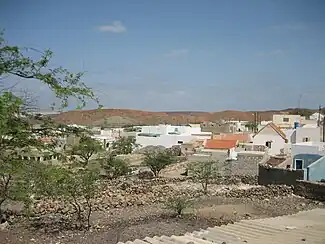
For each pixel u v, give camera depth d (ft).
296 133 218.59
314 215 74.43
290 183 124.57
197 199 109.81
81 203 97.35
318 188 111.96
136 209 97.25
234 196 115.55
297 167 143.74
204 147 191.83
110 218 85.81
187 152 202.28
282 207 99.45
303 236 43.01
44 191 75.00
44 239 67.62
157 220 81.82
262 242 39.83
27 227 76.13
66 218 84.79
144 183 139.44
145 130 304.91
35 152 64.23
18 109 45.19
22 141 56.59
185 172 162.61
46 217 85.30
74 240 66.64
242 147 193.26
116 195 113.29
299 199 111.14
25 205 75.97
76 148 99.96
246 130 354.74
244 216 86.48
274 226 51.93
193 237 44.96
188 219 82.02
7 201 91.04
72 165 78.23
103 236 68.33
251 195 115.55
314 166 122.83
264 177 134.10
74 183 76.43
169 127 304.09
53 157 77.51
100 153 160.45
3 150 58.23
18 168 60.18
